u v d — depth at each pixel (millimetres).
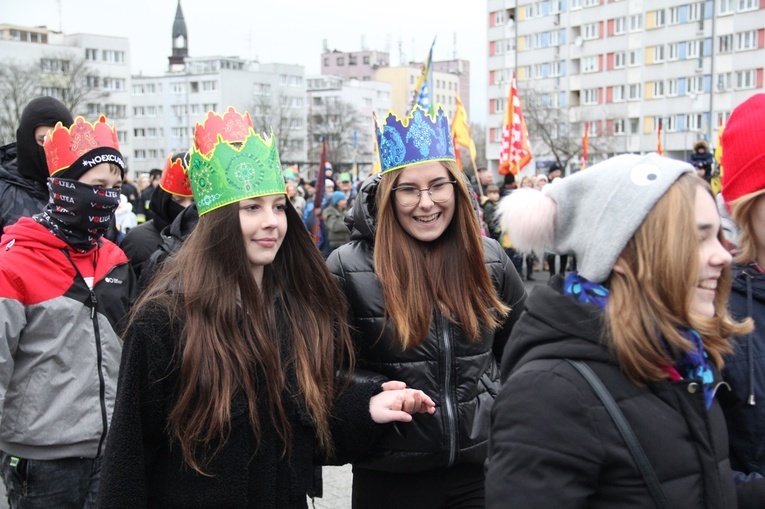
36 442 3266
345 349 2822
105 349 3443
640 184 1731
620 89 62938
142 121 99375
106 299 3480
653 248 1715
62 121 4230
